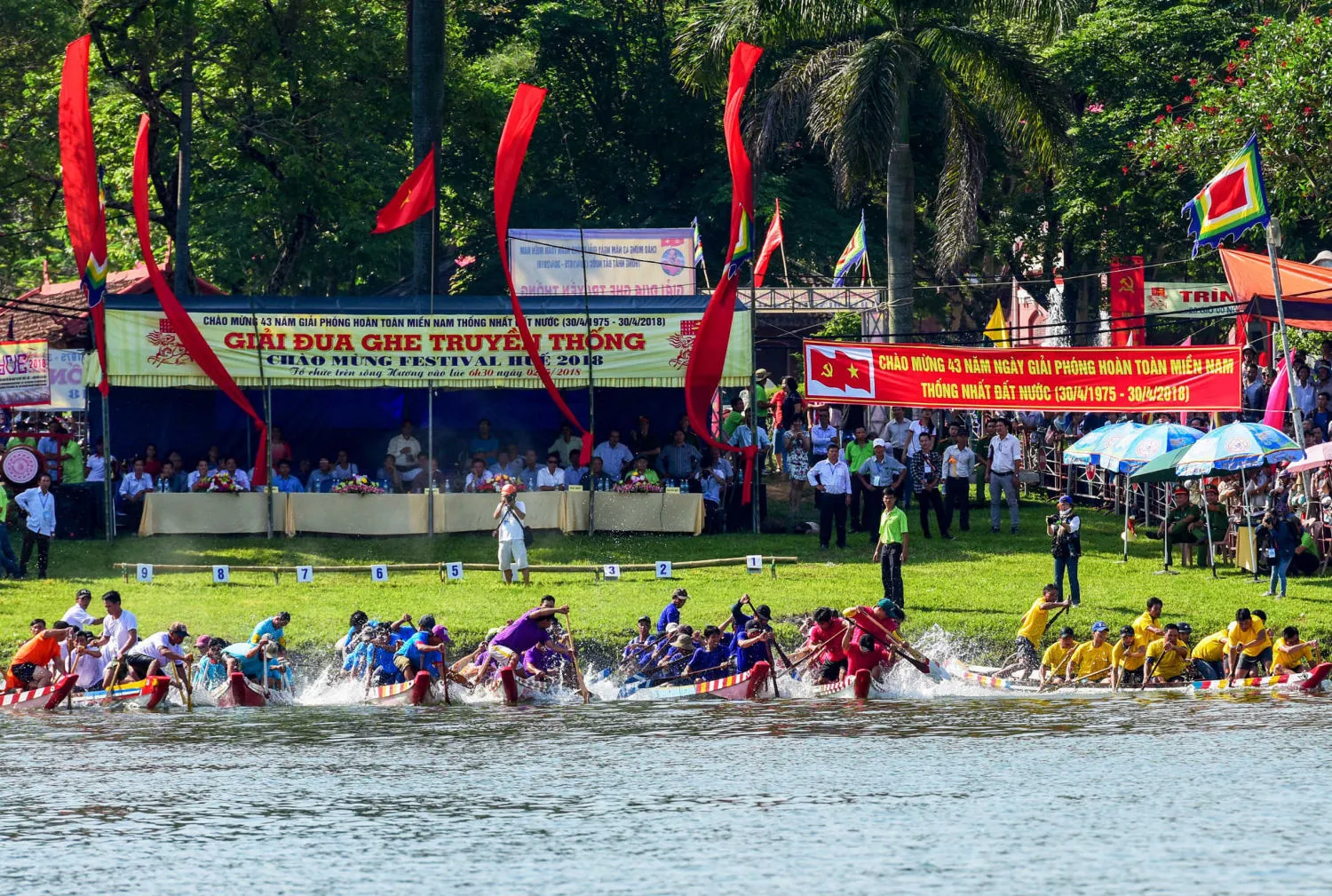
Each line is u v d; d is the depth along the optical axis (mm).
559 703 68625
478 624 75625
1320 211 115000
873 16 108750
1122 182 141000
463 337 95938
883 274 155750
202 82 127375
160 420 103000
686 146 170875
